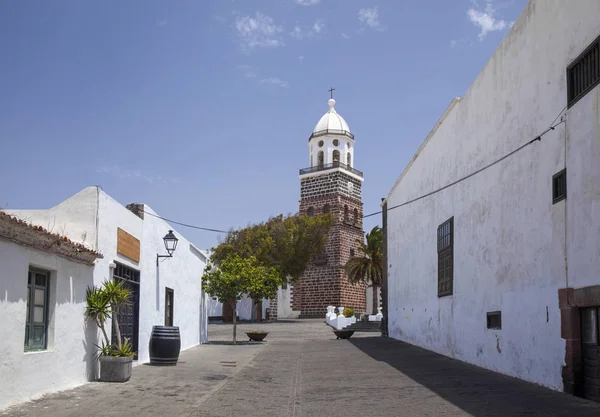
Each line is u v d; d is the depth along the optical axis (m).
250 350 20.33
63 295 10.29
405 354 17.83
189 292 21.28
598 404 8.66
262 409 9.02
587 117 8.98
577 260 9.26
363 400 9.68
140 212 15.12
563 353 9.71
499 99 12.73
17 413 8.08
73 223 11.68
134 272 14.76
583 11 9.13
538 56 10.76
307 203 56.00
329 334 31.27
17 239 8.59
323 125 57.28
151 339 14.73
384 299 27.50
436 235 18.25
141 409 8.79
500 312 12.58
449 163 16.77
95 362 11.64
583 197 9.08
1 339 8.27
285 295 54.78
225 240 48.09
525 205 11.30
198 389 10.95
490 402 9.05
